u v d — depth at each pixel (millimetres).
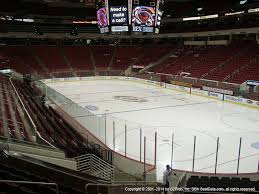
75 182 5496
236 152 13023
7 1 36500
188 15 44500
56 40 49750
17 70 37969
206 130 16594
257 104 23109
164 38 49938
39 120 13039
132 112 21109
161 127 17078
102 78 42781
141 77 40281
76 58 46531
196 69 36250
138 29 20391
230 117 20000
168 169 8250
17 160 6035
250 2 35188
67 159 8141
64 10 44156
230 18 40188
